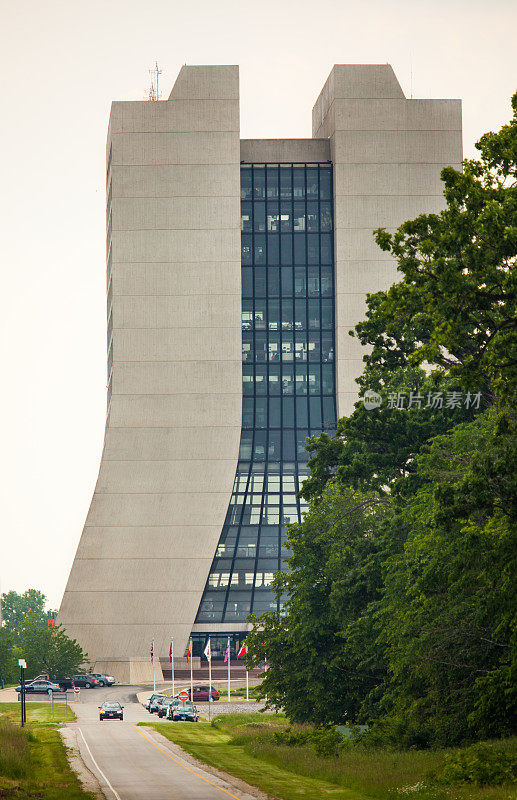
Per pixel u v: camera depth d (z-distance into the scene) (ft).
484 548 214.07
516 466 202.69
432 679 273.95
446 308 195.72
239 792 210.59
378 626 305.32
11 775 233.96
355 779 219.20
